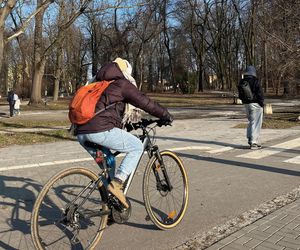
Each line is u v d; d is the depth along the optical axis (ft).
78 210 13.57
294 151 33.83
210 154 32.73
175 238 15.33
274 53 70.33
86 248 13.87
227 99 165.58
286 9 65.05
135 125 15.23
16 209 18.39
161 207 16.31
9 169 27.07
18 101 91.81
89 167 27.35
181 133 48.14
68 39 169.27
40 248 12.93
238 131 49.44
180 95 194.70
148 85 241.35
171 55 236.22
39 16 117.60
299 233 15.64
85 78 229.66
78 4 67.21
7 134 45.68
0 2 44.19
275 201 19.93
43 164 28.78
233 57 231.91
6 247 14.33
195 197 20.58
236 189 22.09
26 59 205.87
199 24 213.05
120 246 14.58
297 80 70.18
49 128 58.13
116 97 13.88
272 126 54.24
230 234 15.65
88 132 13.70
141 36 179.11
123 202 14.49
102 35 188.55
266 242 14.76
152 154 15.88
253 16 135.33
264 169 27.02
